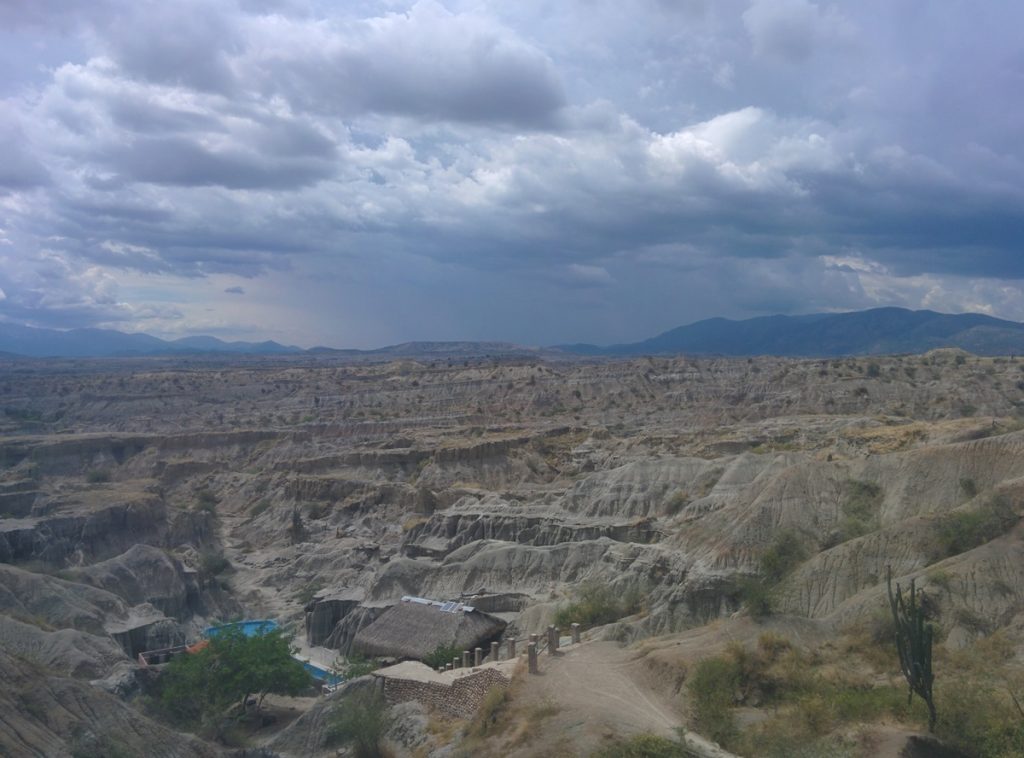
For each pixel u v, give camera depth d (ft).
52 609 280.92
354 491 522.06
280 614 367.66
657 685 176.45
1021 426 345.72
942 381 612.29
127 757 168.66
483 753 156.97
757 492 293.84
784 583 229.04
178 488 587.27
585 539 353.51
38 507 416.67
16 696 167.94
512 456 539.29
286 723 239.91
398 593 342.64
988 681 153.48
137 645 288.10
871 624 186.80
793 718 151.23
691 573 258.78
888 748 132.98
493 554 344.49
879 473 281.33
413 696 208.54
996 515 217.36
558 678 181.16
